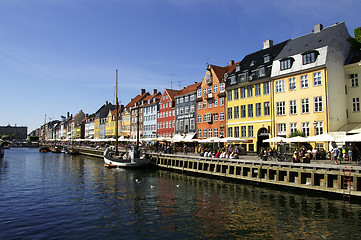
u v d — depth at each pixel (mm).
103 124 104250
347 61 33250
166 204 18031
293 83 34094
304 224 13680
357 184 17016
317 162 23703
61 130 162375
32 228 13641
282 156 26281
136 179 28969
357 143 27812
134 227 13734
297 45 36344
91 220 14859
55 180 28703
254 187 22953
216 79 47844
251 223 14000
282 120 35156
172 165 35531
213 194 20766
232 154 28625
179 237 12383
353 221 13906
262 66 38562
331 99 30531
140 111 75562
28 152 88938
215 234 12648
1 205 18078
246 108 40688
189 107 55031
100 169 38750
